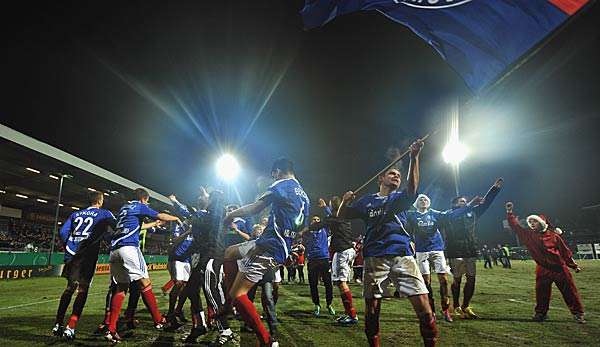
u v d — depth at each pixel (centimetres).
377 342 338
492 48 401
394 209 337
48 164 1816
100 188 2322
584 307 682
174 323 528
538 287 571
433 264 609
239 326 557
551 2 358
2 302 796
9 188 2228
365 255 347
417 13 466
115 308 462
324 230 681
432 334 311
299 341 459
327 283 660
